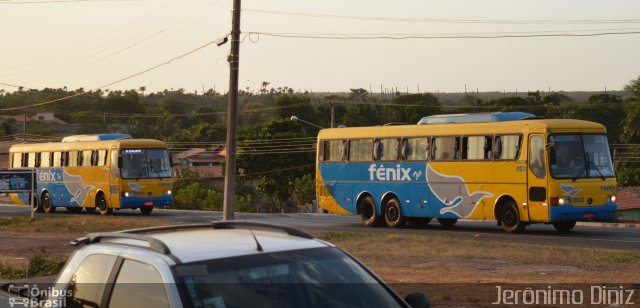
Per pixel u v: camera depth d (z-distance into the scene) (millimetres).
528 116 47531
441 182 50281
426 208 51156
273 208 132250
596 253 33688
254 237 10547
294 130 139250
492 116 48062
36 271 29141
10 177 61781
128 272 10422
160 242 10203
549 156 44438
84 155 75438
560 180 44344
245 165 134250
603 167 45844
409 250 37031
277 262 10078
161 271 9781
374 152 54469
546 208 44500
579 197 44656
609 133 155625
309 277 10031
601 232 47531
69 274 11531
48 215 74188
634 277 26703
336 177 56938
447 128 50250
